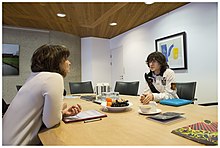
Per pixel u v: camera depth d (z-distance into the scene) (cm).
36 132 81
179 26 291
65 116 103
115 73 502
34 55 97
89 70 500
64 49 102
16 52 399
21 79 405
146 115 108
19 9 269
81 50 515
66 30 428
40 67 94
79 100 190
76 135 74
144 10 295
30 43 418
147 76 200
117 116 107
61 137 72
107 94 172
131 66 425
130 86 254
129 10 292
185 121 89
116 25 384
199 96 262
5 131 78
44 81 84
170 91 167
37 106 83
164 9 295
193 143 60
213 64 241
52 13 287
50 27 397
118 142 64
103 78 514
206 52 250
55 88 84
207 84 250
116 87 272
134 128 81
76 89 290
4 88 384
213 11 239
